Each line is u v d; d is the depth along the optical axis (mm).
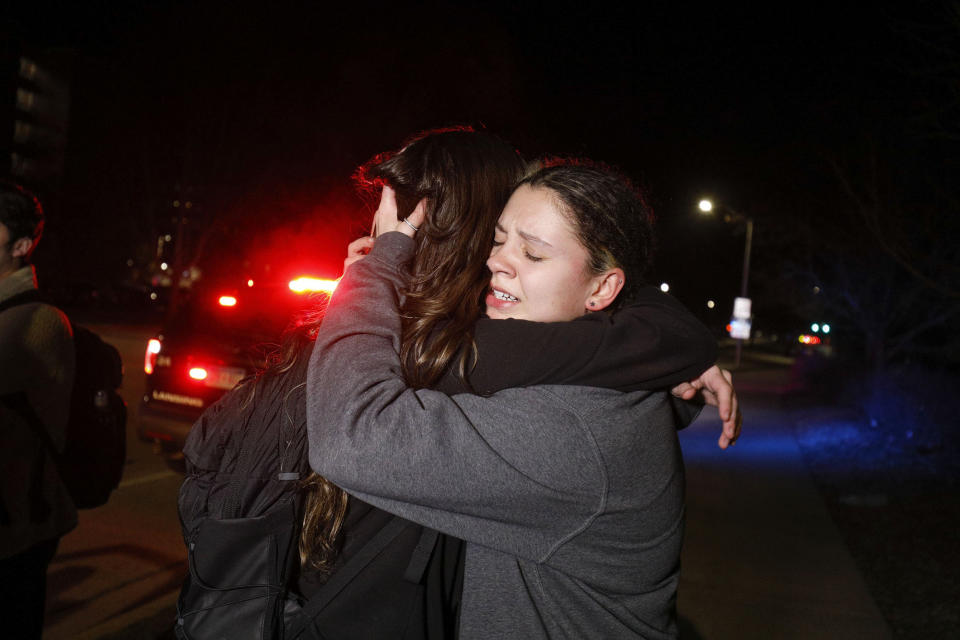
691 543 5648
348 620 1168
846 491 7898
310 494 1256
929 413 9883
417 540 1189
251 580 1207
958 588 4594
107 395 2283
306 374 1284
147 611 3670
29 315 2123
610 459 1157
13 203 2176
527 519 1151
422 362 1214
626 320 1247
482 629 1167
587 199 1278
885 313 12547
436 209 1333
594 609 1177
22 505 2070
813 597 4531
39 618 2178
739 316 32875
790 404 18234
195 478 1314
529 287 1295
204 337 5324
